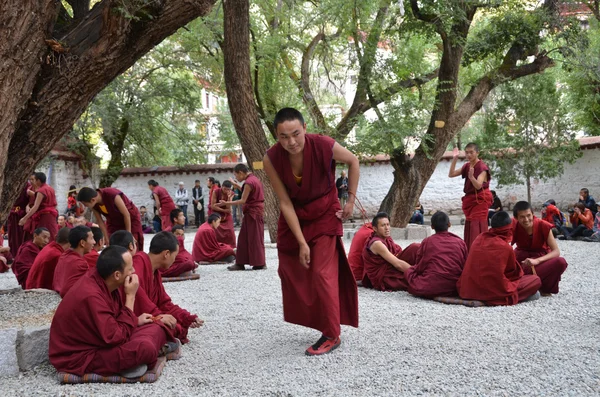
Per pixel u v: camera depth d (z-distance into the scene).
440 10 12.12
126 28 5.11
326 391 3.66
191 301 6.94
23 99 4.76
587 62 13.40
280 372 4.08
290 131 4.23
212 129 25.00
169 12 5.22
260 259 9.58
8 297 5.82
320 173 4.45
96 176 22.36
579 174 19.88
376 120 14.10
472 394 3.53
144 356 3.98
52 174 21.38
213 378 4.02
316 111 15.29
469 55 13.41
